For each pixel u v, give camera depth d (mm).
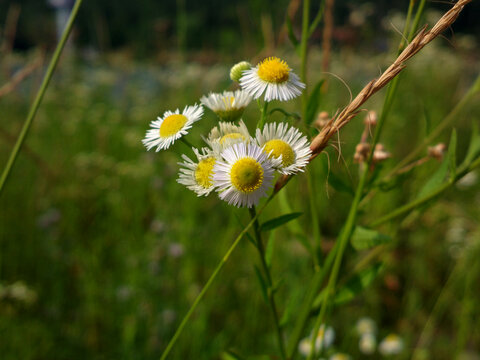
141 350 318
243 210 385
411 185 434
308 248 203
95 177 497
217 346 317
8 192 462
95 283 356
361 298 388
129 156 598
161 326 325
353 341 355
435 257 422
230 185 134
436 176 187
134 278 352
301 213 151
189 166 140
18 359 302
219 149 139
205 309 333
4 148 528
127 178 504
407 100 714
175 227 400
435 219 428
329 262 177
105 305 348
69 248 407
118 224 429
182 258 376
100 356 323
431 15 476
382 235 176
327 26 266
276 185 141
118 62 864
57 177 470
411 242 412
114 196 445
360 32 776
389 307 395
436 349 366
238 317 355
